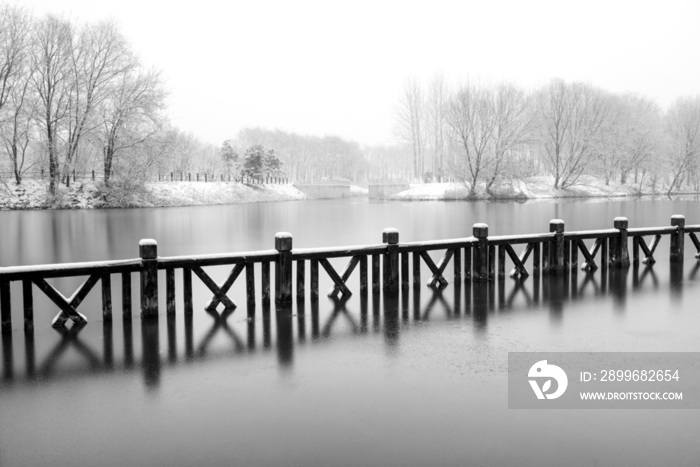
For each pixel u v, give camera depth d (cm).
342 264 1694
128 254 2116
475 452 482
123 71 4888
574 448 490
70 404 582
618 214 4325
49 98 4622
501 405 575
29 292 831
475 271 1180
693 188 8419
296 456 474
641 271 1340
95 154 5222
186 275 926
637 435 514
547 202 6219
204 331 845
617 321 906
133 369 685
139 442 499
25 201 4556
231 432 517
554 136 7244
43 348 766
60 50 4728
